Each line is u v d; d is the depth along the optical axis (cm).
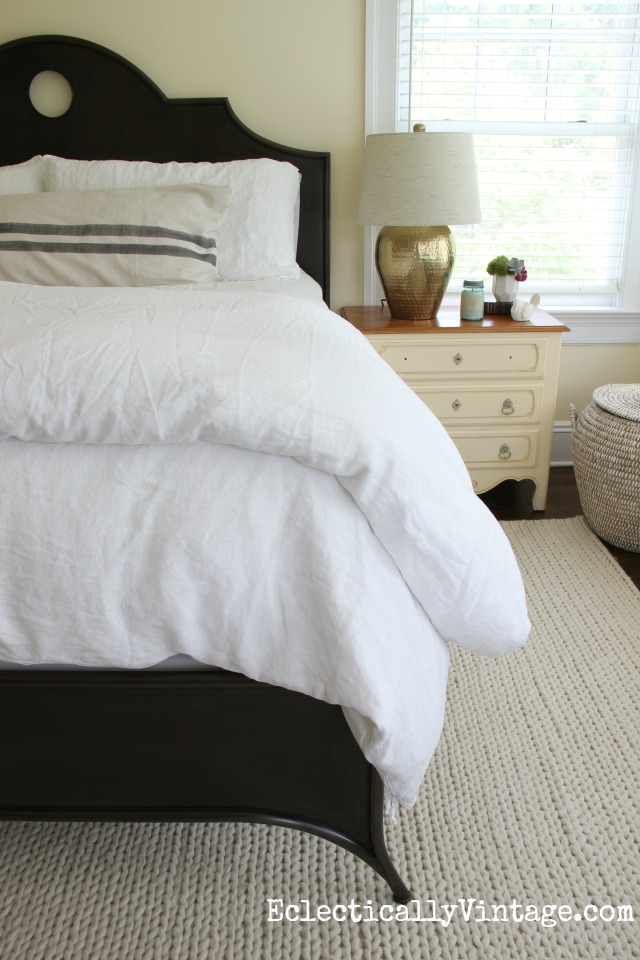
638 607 212
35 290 152
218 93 270
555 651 194
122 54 264
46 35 258
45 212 225
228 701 111
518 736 166
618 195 290
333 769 117
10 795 120
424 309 260
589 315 298
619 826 143
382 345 252
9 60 260
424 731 107
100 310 132
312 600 101
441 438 126
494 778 154
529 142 283
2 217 225
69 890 131
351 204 283
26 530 103
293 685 104
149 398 102
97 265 220
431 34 268
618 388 257
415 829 143
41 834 142
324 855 138
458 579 107
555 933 123
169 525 103
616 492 235
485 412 262
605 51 273
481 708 175
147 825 145
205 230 230
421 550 104
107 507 104
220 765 117
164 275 221
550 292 302
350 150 277
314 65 267
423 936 123
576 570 232
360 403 108
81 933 123
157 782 118
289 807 120
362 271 292
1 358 106
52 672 109
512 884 131
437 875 133
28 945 121
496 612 112
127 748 115
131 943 121
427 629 111
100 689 110
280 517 103
